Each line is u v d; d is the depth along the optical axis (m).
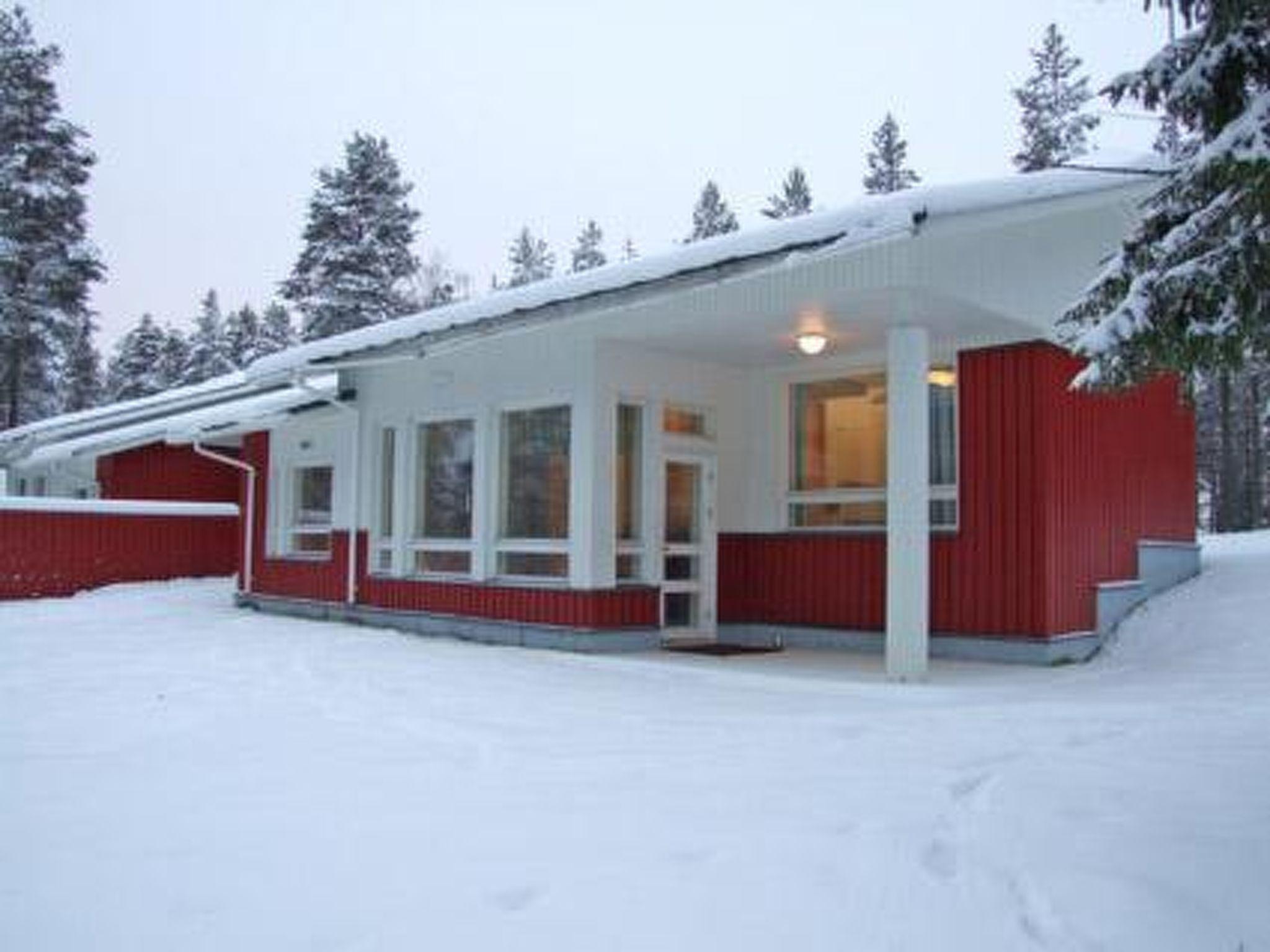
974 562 10.71
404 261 39.00
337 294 37.72
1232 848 4.33
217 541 21.09
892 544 9.19
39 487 26.83
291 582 16.55
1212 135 4.59
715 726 7.19
